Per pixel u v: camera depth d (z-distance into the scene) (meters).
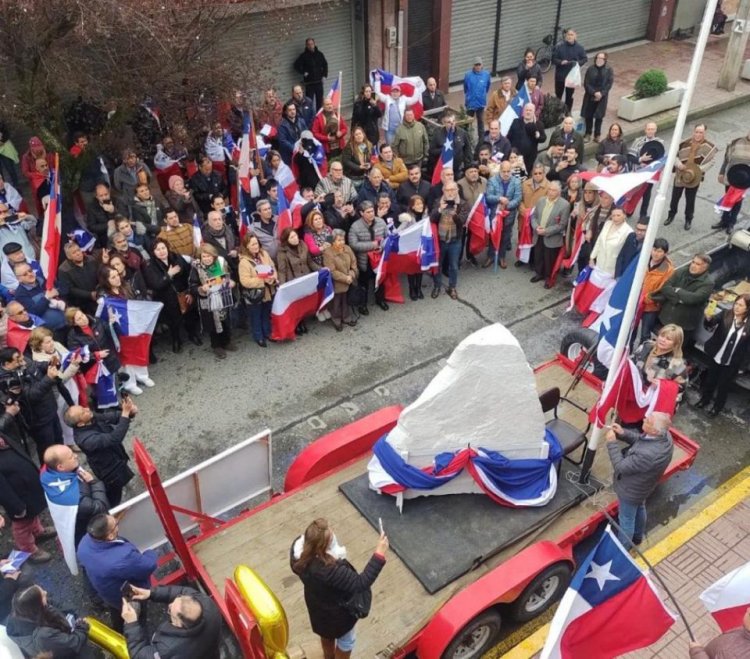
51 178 9.84
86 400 8.10
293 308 9.66
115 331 8.61
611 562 4.91
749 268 9.85
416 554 5.98
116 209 10.28
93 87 10.21
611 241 9.30
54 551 7.16
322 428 8.51
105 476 6.69
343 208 10.29
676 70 19.34
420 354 9.71
